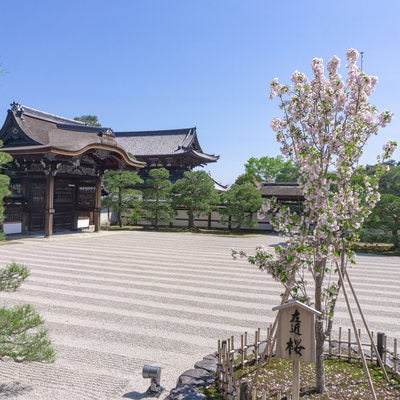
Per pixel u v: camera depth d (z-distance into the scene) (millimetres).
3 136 31344
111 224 49156
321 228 6000
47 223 31547
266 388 6703
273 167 65062
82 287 14773
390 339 9852
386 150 6633
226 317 11469
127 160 34406
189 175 41688
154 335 9836
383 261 23969
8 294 13461
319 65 6531
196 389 6598
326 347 8719
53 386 6938
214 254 24484
